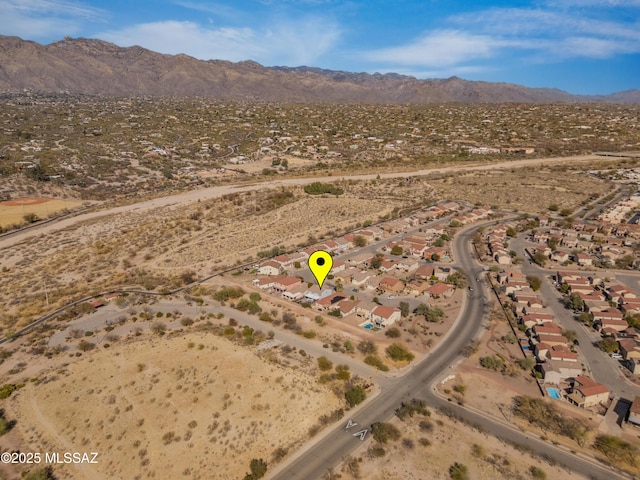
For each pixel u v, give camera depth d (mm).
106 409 60750
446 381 69812
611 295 99625
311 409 61562
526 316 88438
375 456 53969
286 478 50562
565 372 69500
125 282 108000
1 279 111625
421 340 82438
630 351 75188
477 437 57531
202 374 68250
